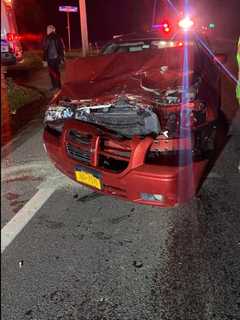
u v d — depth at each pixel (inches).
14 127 262.5
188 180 125.0
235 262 111.4
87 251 120.6
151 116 129.4
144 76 151.1
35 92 384.5
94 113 140.2
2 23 515.2
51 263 115.9
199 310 95.3
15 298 102.8
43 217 141.9
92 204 149.1
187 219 134.8
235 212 137.9
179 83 137.3
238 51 164.9
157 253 117.3
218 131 218.5
